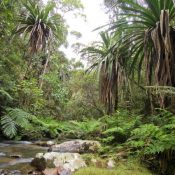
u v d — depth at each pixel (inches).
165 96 172.7
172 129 133.8
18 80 359.9
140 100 243.9
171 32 181.0
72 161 117.1
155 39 174.4
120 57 232.5
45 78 439.8
